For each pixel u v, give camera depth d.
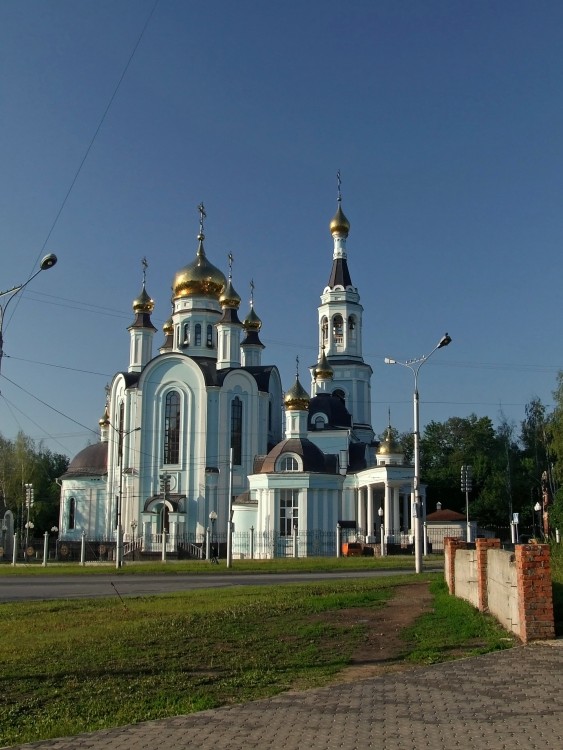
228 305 86.75
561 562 24.00
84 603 28.12
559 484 86.19
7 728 11.35
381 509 80.62
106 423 93.19
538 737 9.99
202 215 88.31
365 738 10.18
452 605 23.55
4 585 39.94
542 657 14.66
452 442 122.50
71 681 14.22
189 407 80.62
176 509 77.62
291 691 13.02
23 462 112.12
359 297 101.56
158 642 18.19
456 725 10.62
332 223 102.75
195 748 9.98
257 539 73.69
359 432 96.25
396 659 15.66
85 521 86.75
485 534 88.88
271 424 87.88
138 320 89.50
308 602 26.06
